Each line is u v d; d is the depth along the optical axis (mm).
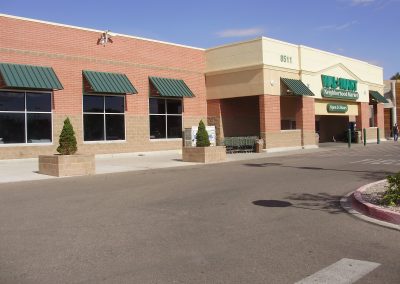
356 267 5785
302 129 32312
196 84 31094
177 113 29609
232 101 32219
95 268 5730
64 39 23641
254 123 34156
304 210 9594
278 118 30109
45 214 9242
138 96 27031
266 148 29000
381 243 6953
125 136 26250
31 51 22297
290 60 31375
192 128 28094
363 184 13445
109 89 24484
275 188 12828
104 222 8461
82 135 24156
